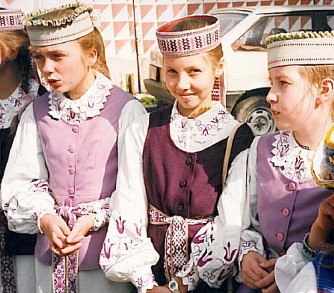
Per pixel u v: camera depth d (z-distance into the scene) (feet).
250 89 14.24
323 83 6.72
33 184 8.30
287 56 6.70
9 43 8.90
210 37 7.38
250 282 6.98
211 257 7.25
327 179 5.94
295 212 6.91
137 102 8.34
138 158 7.74
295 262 6.43
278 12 13.62
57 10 8.10
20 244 8.89
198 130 7.57
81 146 8.13
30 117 8.46
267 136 7.35
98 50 8.34
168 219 7.58
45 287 8.41
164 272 7.56
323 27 13.51
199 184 7.43
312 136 6.91
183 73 7.38
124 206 7.64
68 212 8.05
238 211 7.30
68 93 8.23
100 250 8.04
